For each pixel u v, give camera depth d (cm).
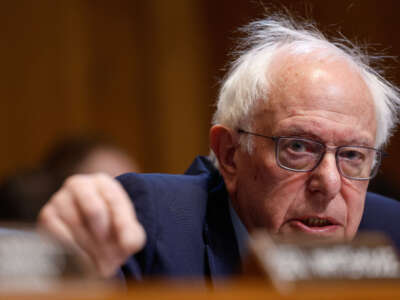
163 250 165
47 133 492
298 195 171
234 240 178
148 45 516
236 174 185
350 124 171
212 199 185
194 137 519
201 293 73
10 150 483
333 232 172
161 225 169
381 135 188
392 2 483
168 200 175
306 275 85
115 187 106
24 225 91
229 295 74
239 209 185
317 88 171
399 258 89
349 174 173
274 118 173
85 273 81
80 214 102
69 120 496
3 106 483
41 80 492
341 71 176
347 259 88
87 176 108
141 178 179
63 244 81
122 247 99
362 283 87
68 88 496
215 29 513
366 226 208
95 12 505
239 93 185
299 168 170
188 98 518
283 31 203
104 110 506
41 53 493
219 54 512
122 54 511
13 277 77
